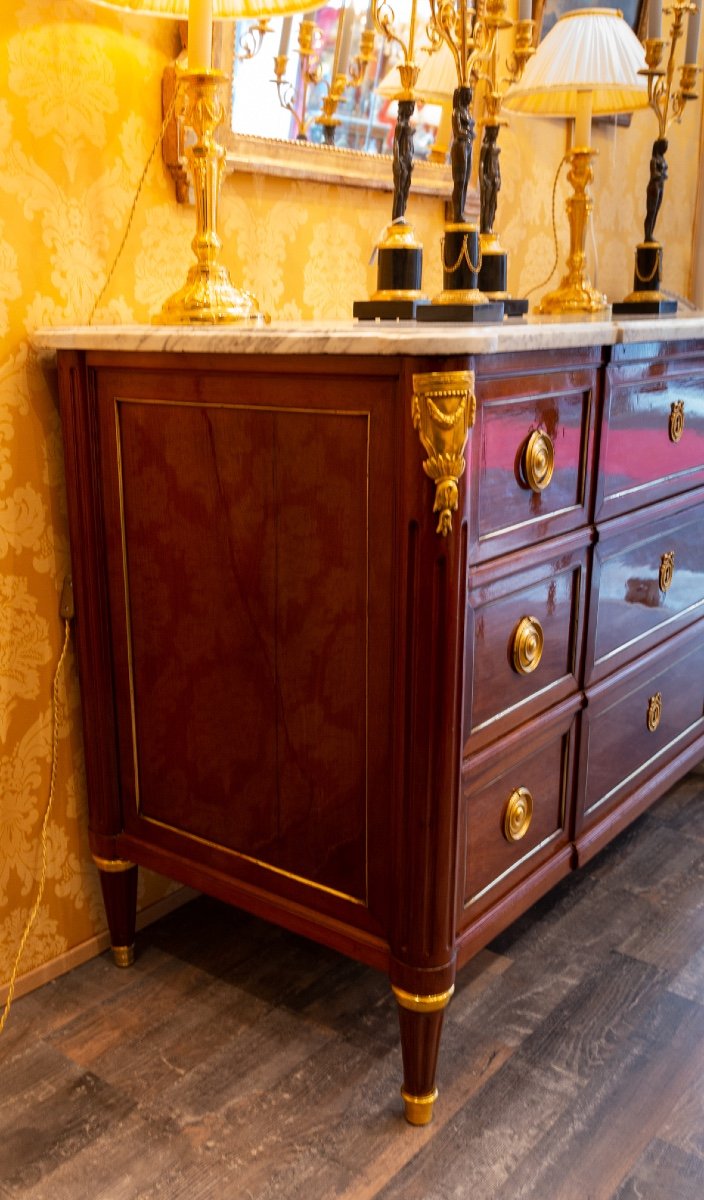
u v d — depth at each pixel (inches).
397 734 46.8
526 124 84.1
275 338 44.3
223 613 52.9
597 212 95.9
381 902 50.1
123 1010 59.1
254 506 50.0
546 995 60.1
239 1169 47.8
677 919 67.9
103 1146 49.2
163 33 57.6
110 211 57.0
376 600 46.7
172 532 53.7
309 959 64.1
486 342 41.3
